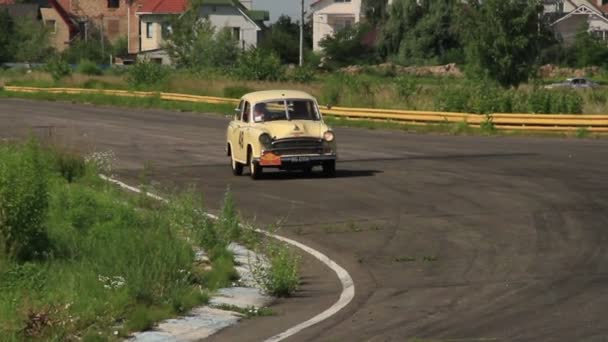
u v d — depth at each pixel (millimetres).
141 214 46000
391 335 26844
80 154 69562
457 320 28438
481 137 97438
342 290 34500
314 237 45688
